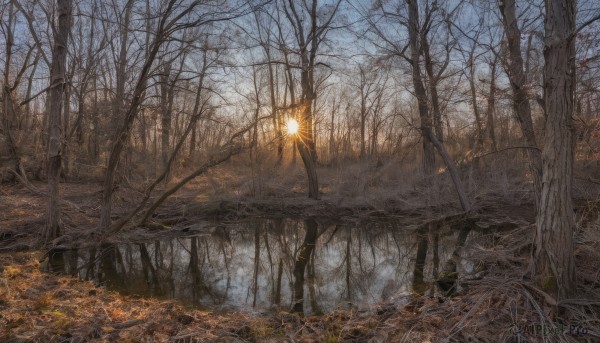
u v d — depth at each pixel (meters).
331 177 22.27
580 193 12.28
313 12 18.02
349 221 16.31
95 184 19.98
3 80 18.89
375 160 23.47
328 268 10.85
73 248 10.73
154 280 9.45
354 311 6.75
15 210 13.07
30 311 5.84
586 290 5.80
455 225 14.32
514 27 9.30
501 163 18.02
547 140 5.71
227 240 13.87
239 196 17.59
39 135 20.77
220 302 7.91
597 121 9.32
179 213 15.75
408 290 8.40
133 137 18.56
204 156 17.22
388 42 15.09
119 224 11.84
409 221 15.52
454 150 20.00
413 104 21.34
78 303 6.47
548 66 5.60
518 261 7.93
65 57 10.26
